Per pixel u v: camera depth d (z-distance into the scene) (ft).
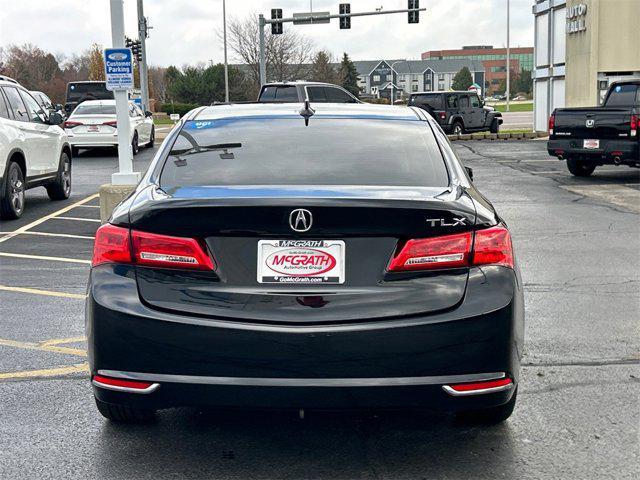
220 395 11.43
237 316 11.42
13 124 39.27
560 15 99.96
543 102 107.34
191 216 11.56
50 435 13.91
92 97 110.32
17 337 19.84
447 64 579.48
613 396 15.70
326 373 11.28
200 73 257.96
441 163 13.92
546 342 19.20
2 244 33.09
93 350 11.84
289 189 12.35
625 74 89.76
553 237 33.83
